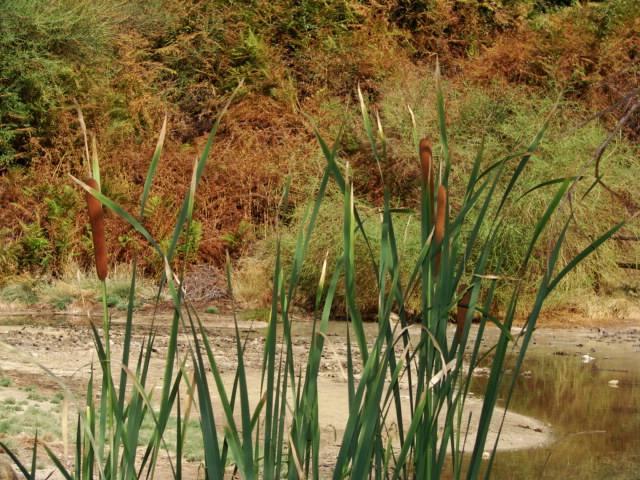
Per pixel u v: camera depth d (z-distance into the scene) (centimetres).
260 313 1686
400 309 179
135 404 165
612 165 1595
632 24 2145
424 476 178
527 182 1541
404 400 885
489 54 2298
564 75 2095
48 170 2067
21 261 1878
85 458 180
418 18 2655
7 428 674
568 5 2847
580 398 945
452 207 1553
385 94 2000
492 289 183
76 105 154
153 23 2684
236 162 2094
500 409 884
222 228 2039
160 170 2088
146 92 2394
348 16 2705
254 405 838
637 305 1720
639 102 205
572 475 628
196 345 160
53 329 1427
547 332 1516
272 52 2559
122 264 1919
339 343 1302
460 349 181
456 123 1762
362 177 1838
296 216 1731
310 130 2152
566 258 1574
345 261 172
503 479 614
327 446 708
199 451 650
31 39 2252
